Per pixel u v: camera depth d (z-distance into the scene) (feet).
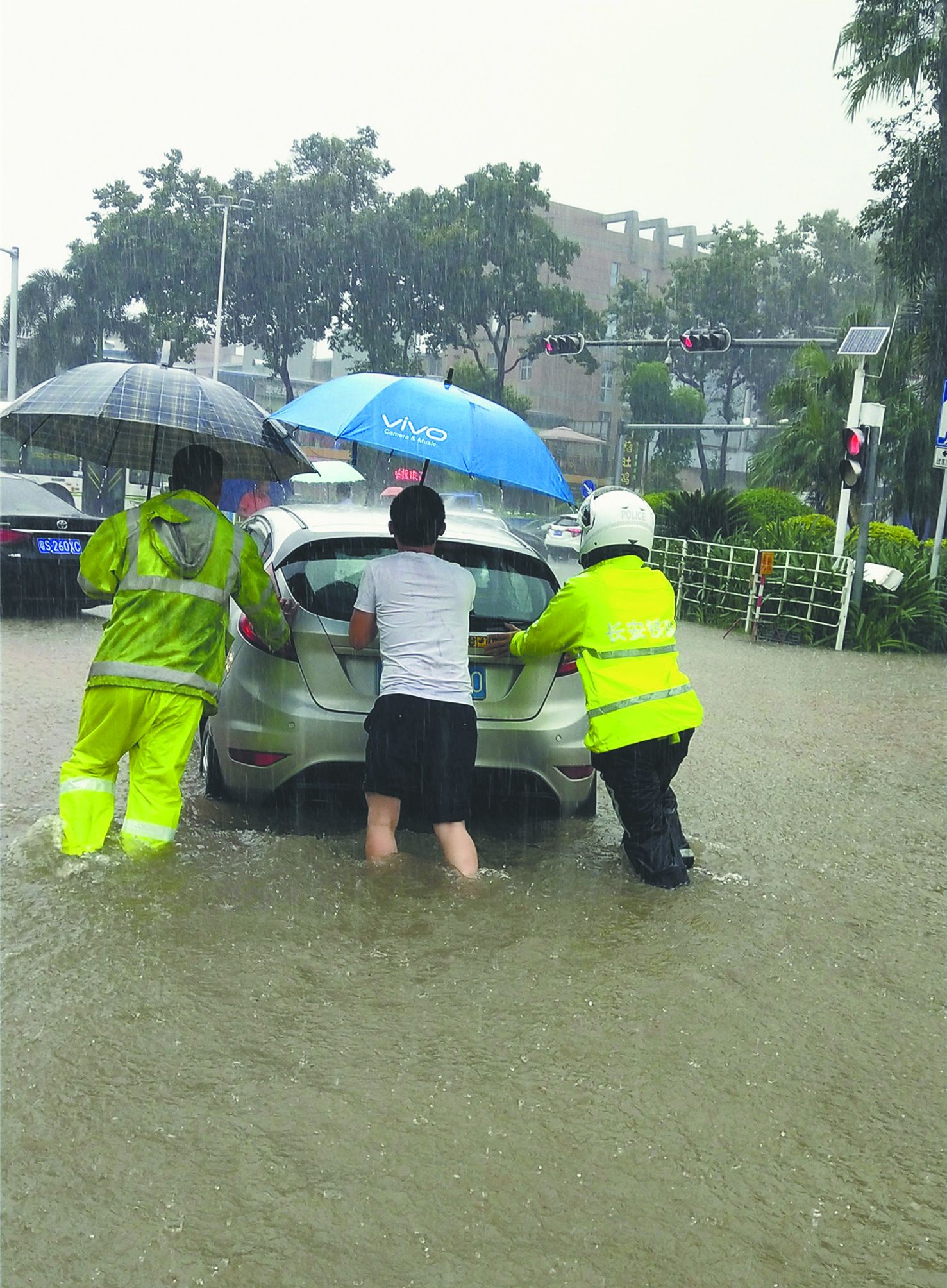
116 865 14.37
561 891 15.31
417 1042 10.96
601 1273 8.08
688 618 56.08
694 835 19.08
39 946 12.18
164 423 15.23
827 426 98.43
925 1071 11.23
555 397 275.18
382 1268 7.97
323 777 16.53
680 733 15.89
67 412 15.17
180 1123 9.40
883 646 47.39
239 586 15.43
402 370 180.34
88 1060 10.18
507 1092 10.25
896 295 97.60
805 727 29.63
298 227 171.12
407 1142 9.38
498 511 138.41
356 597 16.75
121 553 15.11
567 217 283.38
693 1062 11.05
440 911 14.07
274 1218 8.36
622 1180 9.13
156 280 168.86
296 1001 11.57
